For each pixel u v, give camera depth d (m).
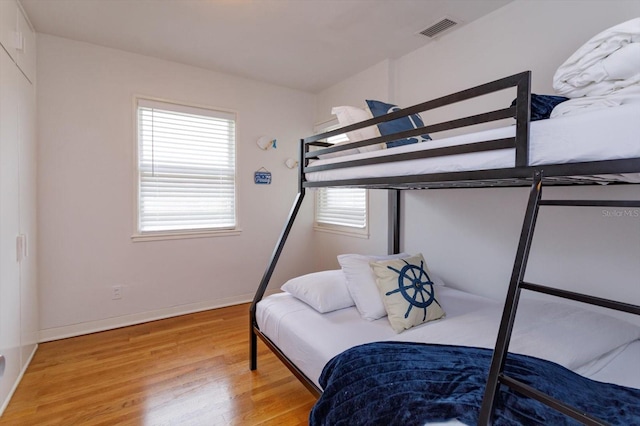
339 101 3.65
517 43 2.14
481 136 1.23
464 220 2.46
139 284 3.05
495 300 2.20
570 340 1.40
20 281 2.11
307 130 3.99
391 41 2.69
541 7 2.02
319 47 2.82
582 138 0.96
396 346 1.41
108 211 2.88
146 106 3.02
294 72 3.37
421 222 2.80
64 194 2.69
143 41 2.72
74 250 2.74
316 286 2.06
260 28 2.50
